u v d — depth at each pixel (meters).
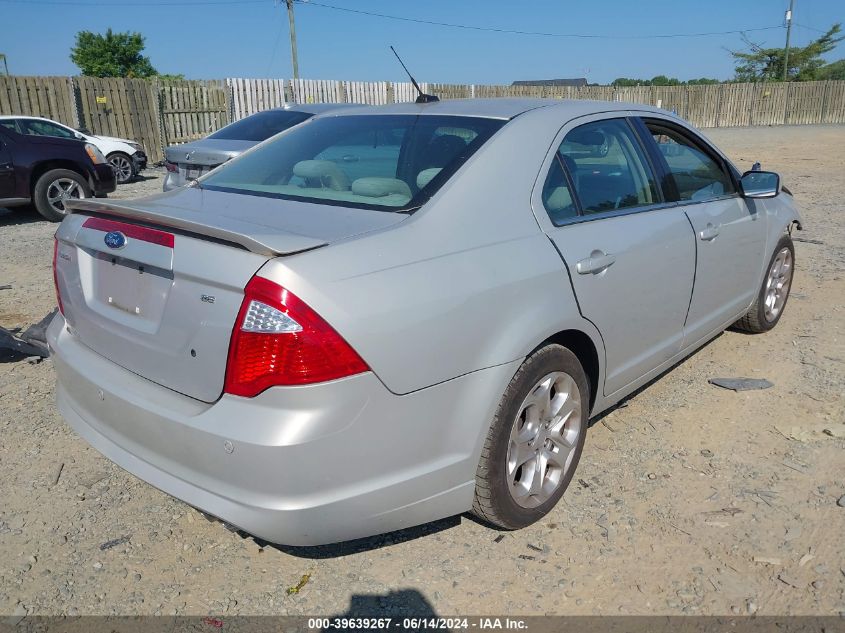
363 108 3.80
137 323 2.56
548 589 2.69
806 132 30.17
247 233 2.30
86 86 16.91
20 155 10.05
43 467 3.50
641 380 3.73
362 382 2.26
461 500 2.69
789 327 5.46
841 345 5.07
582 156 3.32
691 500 3.21
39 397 4.25
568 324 2.93
